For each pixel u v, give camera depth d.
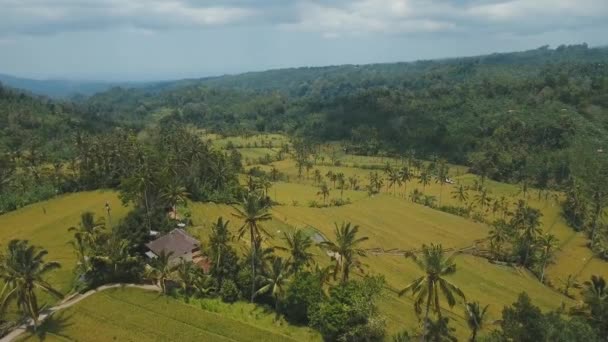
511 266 162.00
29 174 182.75
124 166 175.12
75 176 175.38
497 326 110.62
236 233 137.25
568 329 65.25
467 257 159.25
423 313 112.75
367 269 136.38
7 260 81.62
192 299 98.44
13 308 88.81
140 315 89.50
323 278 100.19
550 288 147.12
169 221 126.44
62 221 134.88
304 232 156.12
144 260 109.88
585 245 183.00
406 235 171.62
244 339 86.75
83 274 100.50
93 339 81.38
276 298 100.19
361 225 176.38
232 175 182.75
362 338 89.81
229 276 104.75
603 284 87.75
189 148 188.25
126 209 142.00
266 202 137.00
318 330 95.06
